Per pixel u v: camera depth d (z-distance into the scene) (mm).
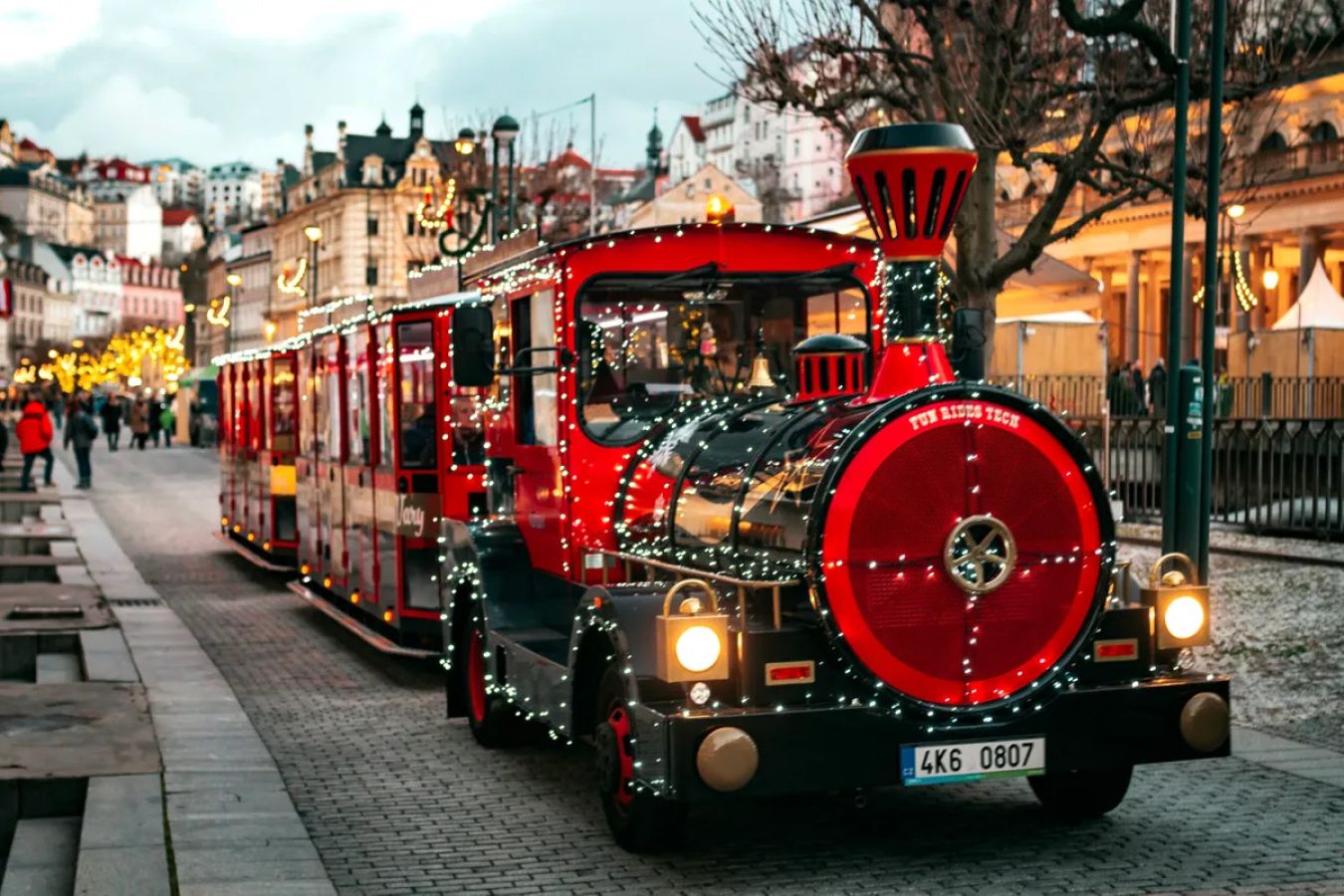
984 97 15094
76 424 34531
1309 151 41156
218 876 6301
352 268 91188
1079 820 7266
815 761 6098
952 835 7074
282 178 113625
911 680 6242
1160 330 47938
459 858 6805
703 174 82625
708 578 6672
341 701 10734
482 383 8664
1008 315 23828
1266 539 16984
